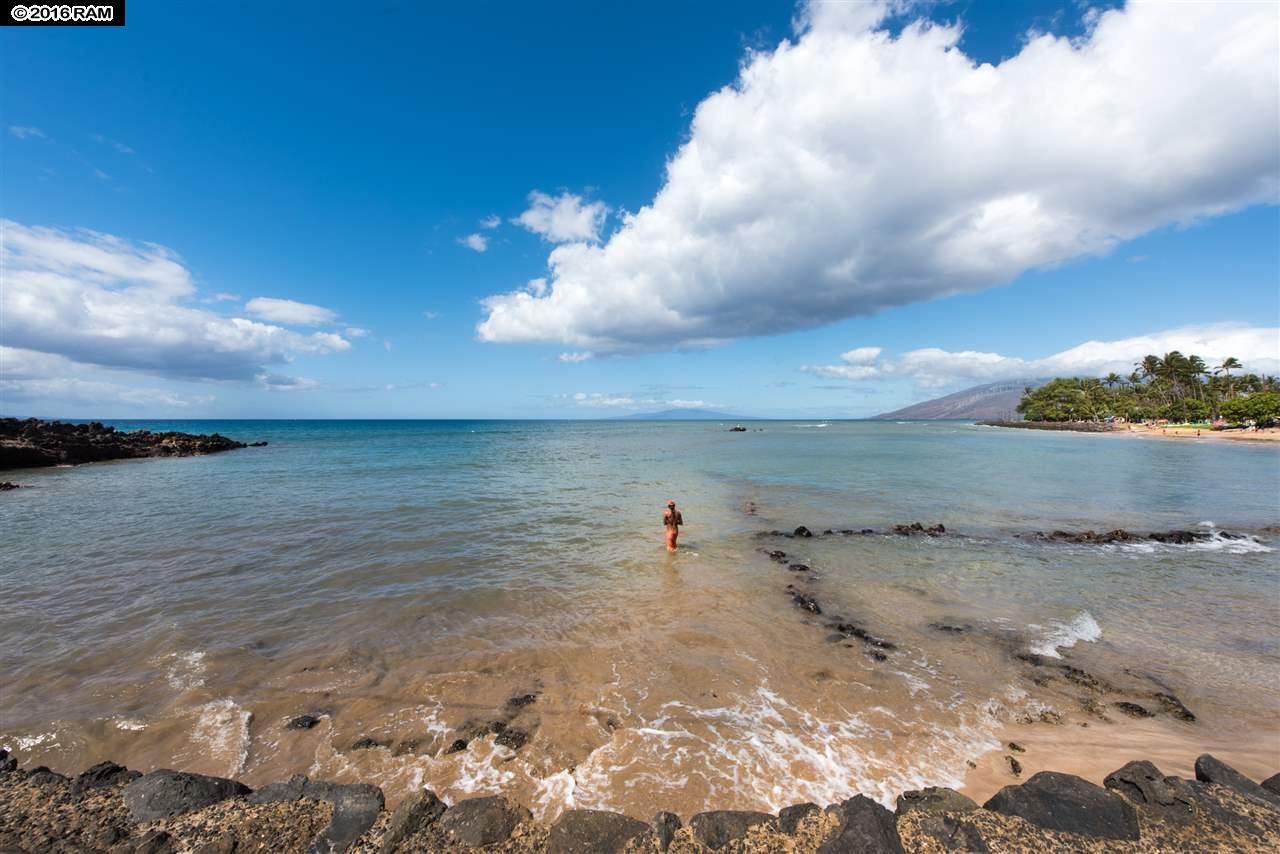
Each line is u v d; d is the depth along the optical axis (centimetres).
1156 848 411
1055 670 796
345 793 481
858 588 1169
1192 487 2753
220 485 2744
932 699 714
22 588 1129
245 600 1065
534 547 1489
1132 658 839
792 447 6038
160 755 595
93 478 3070
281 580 1191
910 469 3612
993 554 1452
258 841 429
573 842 425
